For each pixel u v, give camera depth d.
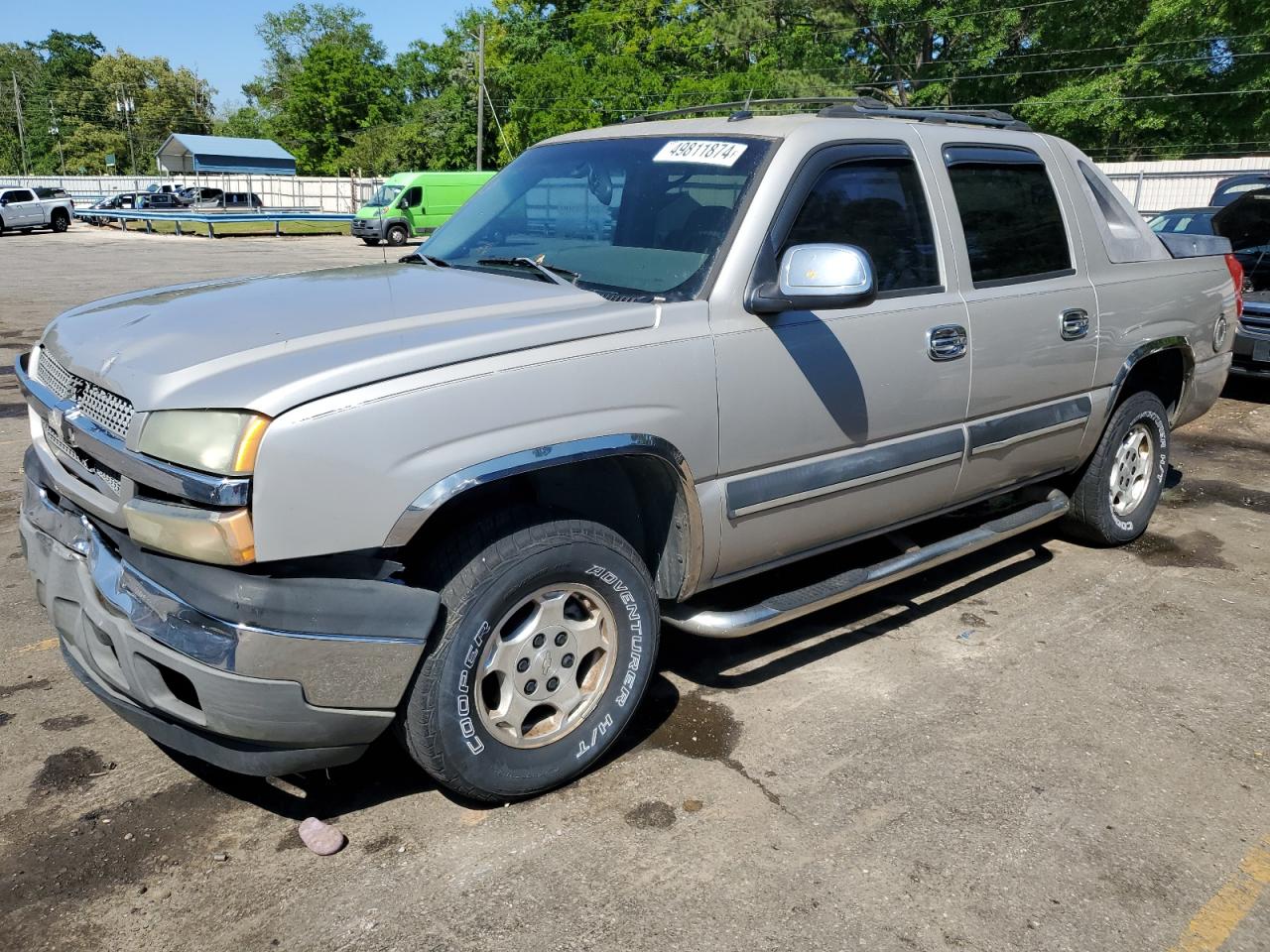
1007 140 4.29
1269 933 2.56
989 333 3.96
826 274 3.01
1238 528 5.71
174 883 2.66
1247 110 34.84
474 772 2.84
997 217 4.13
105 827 2.88
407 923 2.52
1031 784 3.17
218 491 2.38
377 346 2.64
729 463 3.21
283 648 2.46
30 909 2.55
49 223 40.56
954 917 2.58
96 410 2.79
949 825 2.95
